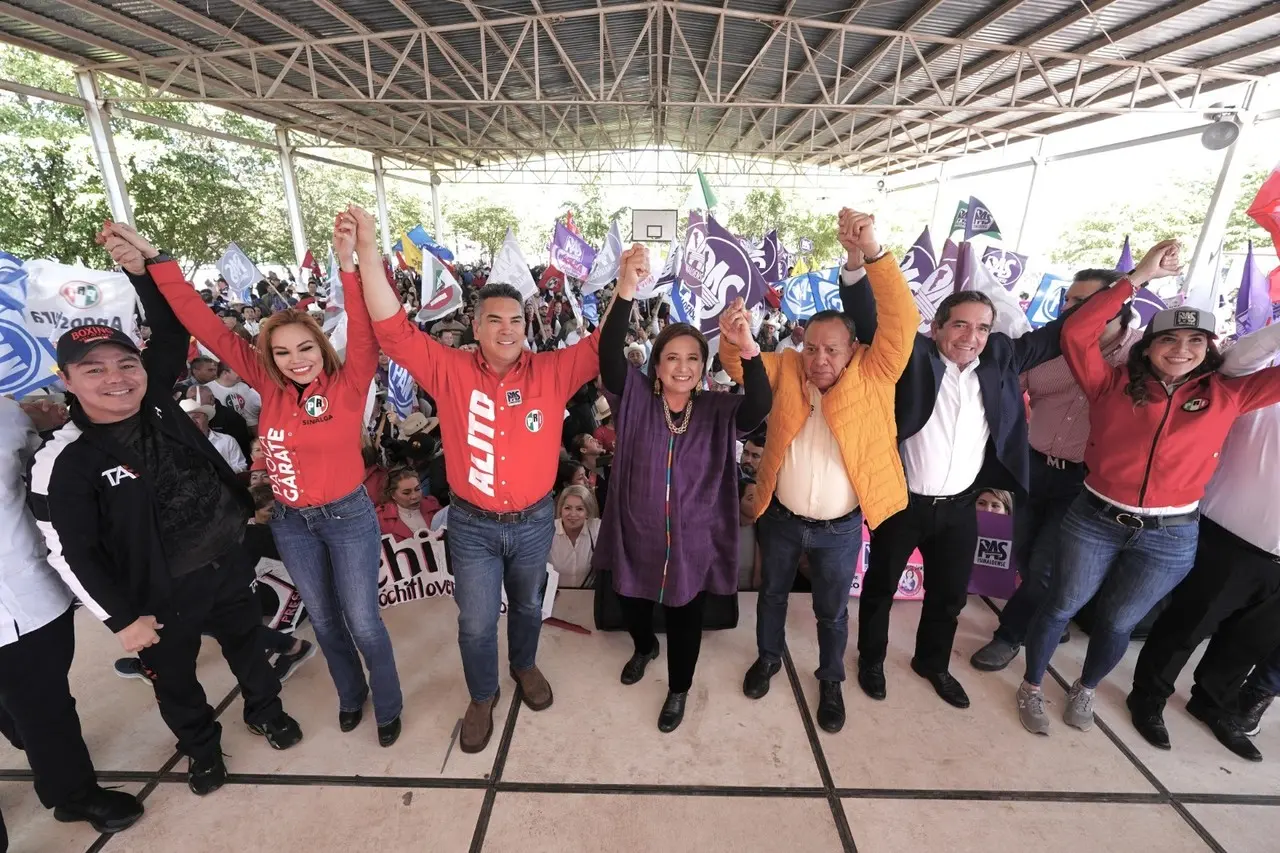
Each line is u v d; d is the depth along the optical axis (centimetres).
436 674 258
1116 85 1127
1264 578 207
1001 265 486
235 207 1750
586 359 200
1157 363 196
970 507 229
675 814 195
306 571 204
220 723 228
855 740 225
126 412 168
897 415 222
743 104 1151
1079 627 294
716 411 204
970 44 959
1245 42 840
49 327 247
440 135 2048
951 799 202
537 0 929
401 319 187
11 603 164
